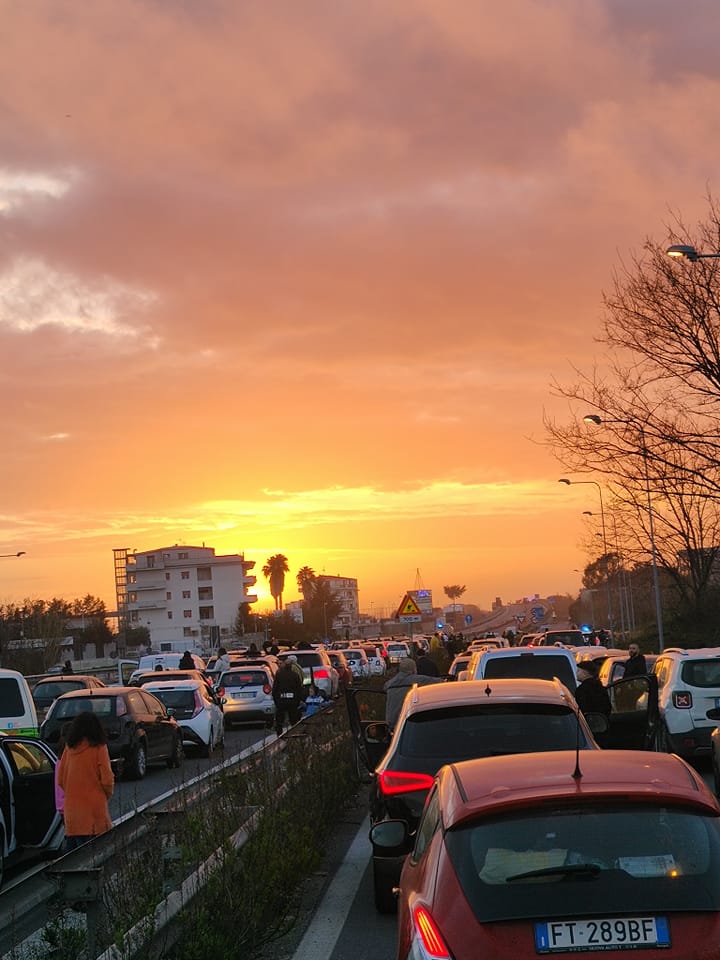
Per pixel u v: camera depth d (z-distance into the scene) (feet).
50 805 39.09
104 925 20.52
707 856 13.20
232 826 27.91
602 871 13.03
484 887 13.11
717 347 88.63
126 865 22.54
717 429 90.99
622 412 91.97
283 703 82.69
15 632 275.59
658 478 91.56
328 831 39.24
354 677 135.33
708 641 158.20
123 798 55.52
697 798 13.82
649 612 246.27
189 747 81.35
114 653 350.43
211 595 460.55
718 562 172.14
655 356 91.04
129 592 468.75
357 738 44.11
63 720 65.72
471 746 26.45
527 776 15.03
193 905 22.17
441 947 12.70
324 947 25.29
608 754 16.17
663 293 89.35
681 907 12.66
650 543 160.04
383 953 24.70
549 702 27.04
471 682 30.04
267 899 24.90
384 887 27.89
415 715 27.53
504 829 13.78
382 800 26.50
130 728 65.72
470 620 291.38
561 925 12.60
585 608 435.94
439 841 14.32
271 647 135.74
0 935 22.09
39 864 39.93
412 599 133.59
